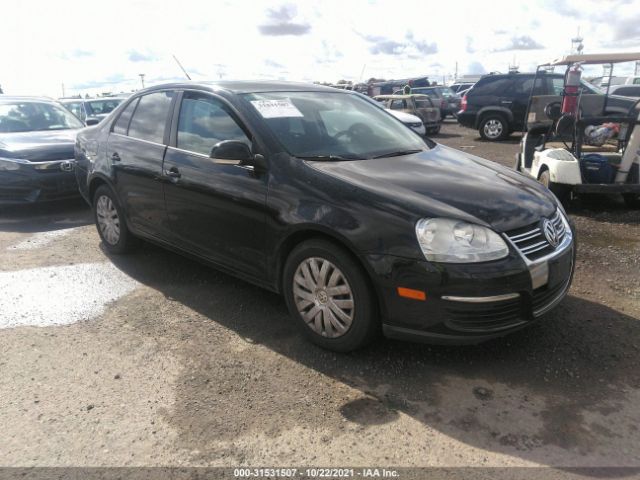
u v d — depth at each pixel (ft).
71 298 13.50
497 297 9.00
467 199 9.82
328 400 9.09
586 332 11.24
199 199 12.36
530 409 8.76
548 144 23.94
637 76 61.67
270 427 8.43
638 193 20.07
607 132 22.25
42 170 21.72
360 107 14.57
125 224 15.70
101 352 10.82
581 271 14.83
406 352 10.53
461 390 9.30
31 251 17.40
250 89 13.06
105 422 8.62
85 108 42.78
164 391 9.44
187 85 13.78
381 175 10.59
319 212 9.92
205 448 7.99
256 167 11.14
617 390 9.24
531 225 9.80
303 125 12.27
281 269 11.12
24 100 26.84
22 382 9.78
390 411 8.77
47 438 8.25
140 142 14.55
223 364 10.27
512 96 48.24
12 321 12.25
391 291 9.23
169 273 15.12
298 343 10.99
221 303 13.05
